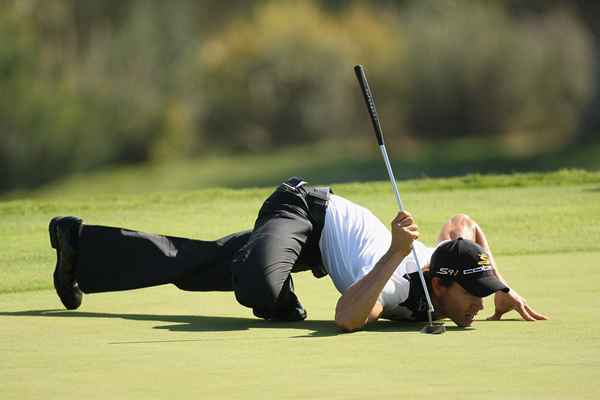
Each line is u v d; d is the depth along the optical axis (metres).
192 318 19.20
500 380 13.19
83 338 16.81
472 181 45.00
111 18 139.25
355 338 16.58
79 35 136.62
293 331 17.47
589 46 132.75
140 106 131.25
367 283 17.16
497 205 38.41
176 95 134.50
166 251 20.39
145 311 20.12
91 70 131.12
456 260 17.48
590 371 13.71
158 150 132.12
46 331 17.58
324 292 22.61
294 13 137.88
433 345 15.77
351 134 131.25
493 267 18.73
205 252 20.39
